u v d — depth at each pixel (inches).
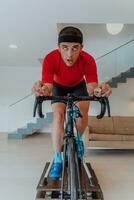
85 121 82.8
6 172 134.1
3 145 231.0
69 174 64.3
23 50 272.4
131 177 126.2
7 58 307.9
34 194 99.1
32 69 352.5
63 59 74.9
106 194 100.3
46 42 242.7
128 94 290.4
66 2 153.3
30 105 319.0
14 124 325.7
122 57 293.6
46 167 113.5
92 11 167.5
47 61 79.5
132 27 283.6
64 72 82.6
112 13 170.6
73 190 61.6
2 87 350.6
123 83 290.4
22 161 162.4
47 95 62.4
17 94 350.0
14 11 165.9
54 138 82.8
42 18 179.3
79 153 71.0
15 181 117.3
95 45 299.4
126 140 192.9
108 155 186.7
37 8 161.5
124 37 295.1
